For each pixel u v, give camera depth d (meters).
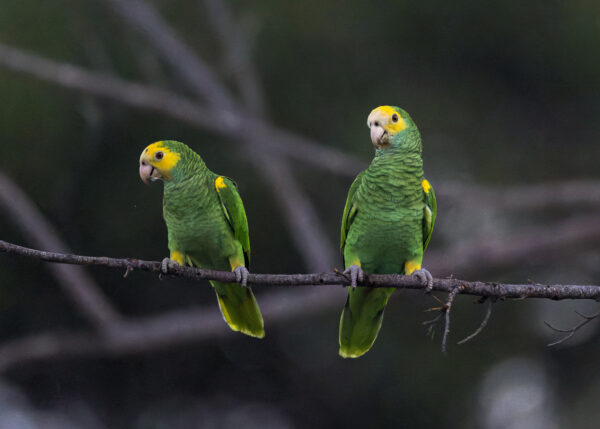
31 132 13.59
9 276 13.76
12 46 14.42
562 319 14.80
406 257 8.12
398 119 8.05
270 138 15.05
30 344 13.55
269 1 15.55
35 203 13.57
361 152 15.18
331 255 14.86
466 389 14.23
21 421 13.50
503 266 14.75
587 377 14.62
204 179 7.94
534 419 14.27
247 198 15.14
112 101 14.45
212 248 7.98
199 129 15.36
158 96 14.65
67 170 13.72
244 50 15.38
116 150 14.28
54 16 14.91
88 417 14.14
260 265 15.09
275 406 14.69
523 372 14.54
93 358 14.38
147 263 6.54
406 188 7.96
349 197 8.41
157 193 13.66
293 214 14.69
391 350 14.45
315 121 15.56
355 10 15.55
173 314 14.19
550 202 14.73
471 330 14.38
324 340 15.12
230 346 14.89
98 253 13.59
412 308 14.48
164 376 14.70
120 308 14.42
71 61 14.74
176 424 14.45
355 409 14.42
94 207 13.73
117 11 15.55
